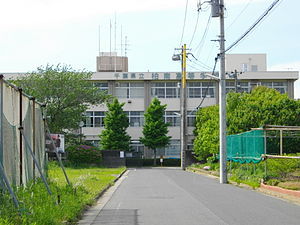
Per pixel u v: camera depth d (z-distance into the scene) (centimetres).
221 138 2300
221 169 2273
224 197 1513
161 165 5897
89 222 1005
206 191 1752
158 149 6341
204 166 4128
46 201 1015
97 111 6359
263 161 2148
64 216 961
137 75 6250
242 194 1622
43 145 1593
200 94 6359
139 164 5928
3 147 1048
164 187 1973
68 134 4912
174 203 1343
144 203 1362
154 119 5731
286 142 2756
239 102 3697
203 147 4188
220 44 2330
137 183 2286
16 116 1205
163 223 973
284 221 992
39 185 1249
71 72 4709
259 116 3053
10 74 6028
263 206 1263
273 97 3444
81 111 4741
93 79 6203
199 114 5200
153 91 6375
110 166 4800
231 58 6800
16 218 793
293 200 1420
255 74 6191
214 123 4047
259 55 6825
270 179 1873
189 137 6325
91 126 6350
